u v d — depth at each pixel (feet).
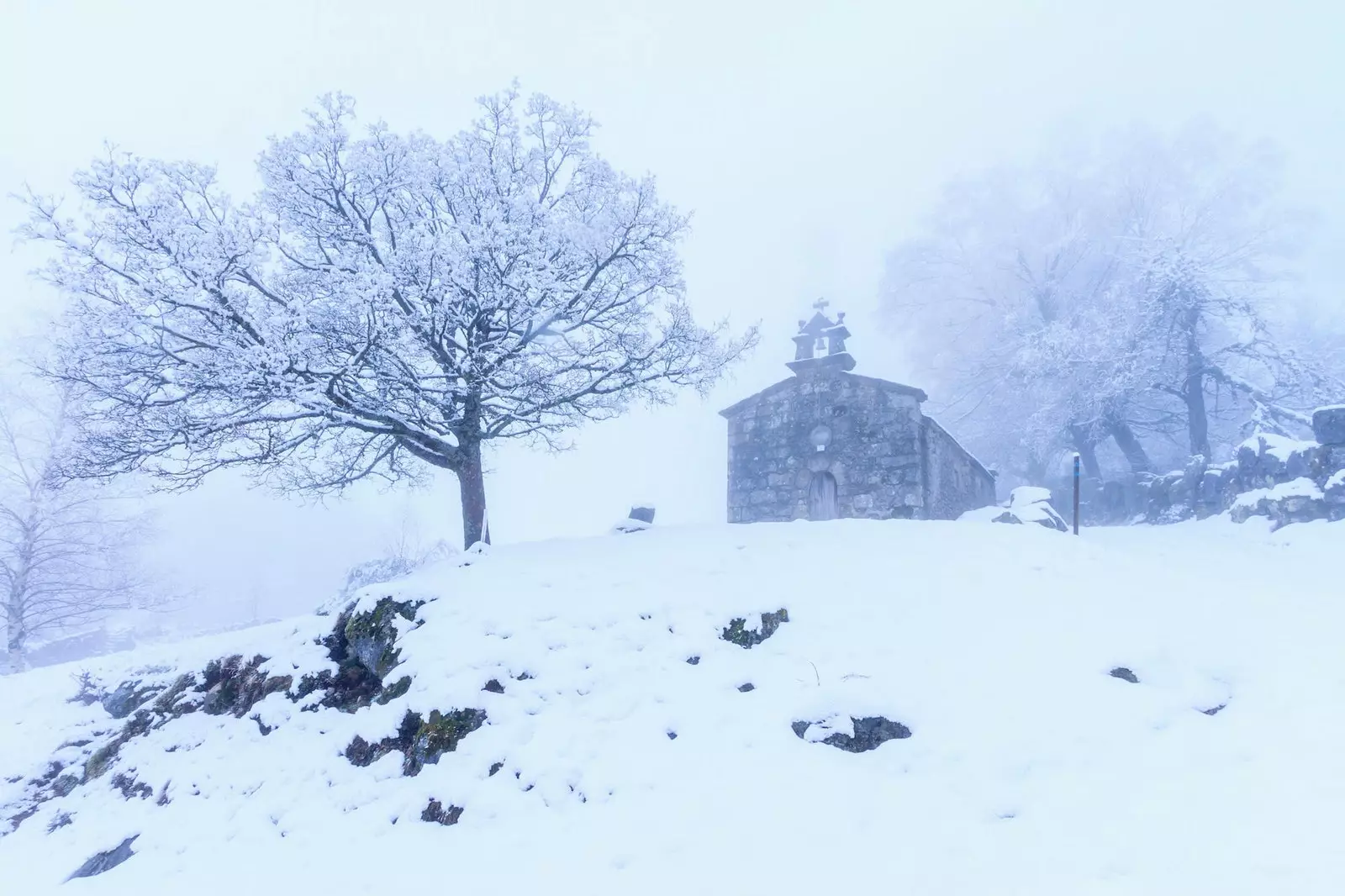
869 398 56.85
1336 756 13.84
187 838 18.89
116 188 25.72
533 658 20.36
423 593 24.59
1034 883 11.52
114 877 18.12
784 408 61.11
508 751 17.43
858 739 16.92
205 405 28.76
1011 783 14.57
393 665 22.26
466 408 33.01
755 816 14.28
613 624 22.07
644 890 12.64
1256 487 51.31
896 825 13.66
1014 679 17.95
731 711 18.20
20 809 26.22
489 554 28.43
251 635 30.99
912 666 19.02
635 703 18.71
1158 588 23.47
